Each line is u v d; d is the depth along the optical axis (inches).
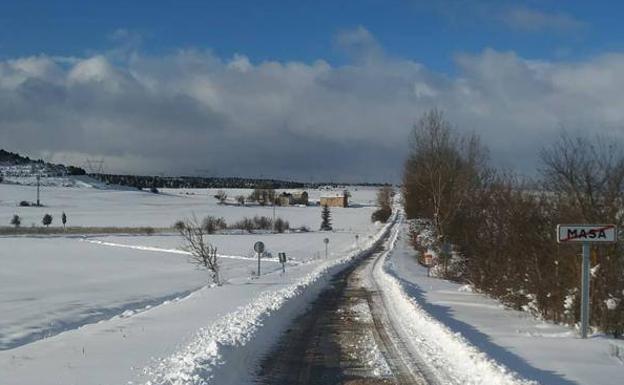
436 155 1978.3
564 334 577.9
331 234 4025.6
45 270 1627.7
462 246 1534.2
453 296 978.7
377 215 5324.8
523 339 535.8
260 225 4328.3
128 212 5428.2
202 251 1429.6
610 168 634.8
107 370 384.5
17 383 349.4
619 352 468.4
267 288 1076.5
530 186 855.1
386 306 825.5
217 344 442.6
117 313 911.7
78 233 3294.8
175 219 4810.5
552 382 369.4
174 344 483.2
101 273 1582.2
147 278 1467.8
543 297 709.9
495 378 370.3
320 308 803.4
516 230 793.6
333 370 424.2
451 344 488.1
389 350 497.4
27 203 5866.1
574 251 621.9
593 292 594.2
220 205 6451.8
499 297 894.4
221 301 848.3
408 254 2519.7
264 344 518.3
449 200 1835.6
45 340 511.8
